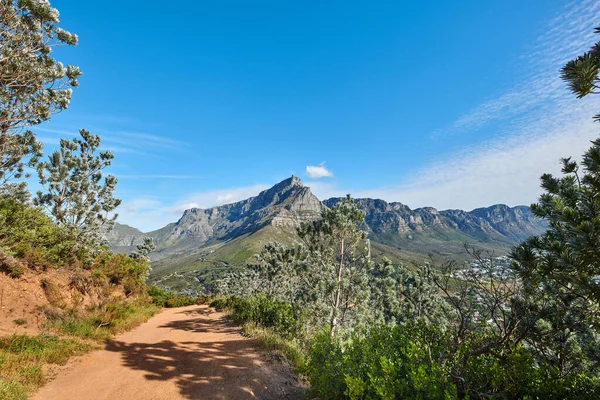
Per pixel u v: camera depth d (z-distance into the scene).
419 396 4.17
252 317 13.74
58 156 16.86
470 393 4.29
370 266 13.68
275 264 19.28
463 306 5.01
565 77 3.40
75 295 12.28
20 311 9.39
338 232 13.55
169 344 10.45
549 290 4.57
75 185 16.47
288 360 9.23
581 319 4.38
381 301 25.16
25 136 11.41
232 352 9.66
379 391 4.20
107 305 13.33
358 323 13.55
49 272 11.89
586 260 3.33
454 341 5.11
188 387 6.98
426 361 5.11
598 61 3.22
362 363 5.52
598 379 4.06
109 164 18.59
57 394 5.99
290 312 12.88
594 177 3.76
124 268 18.27
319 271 14.19
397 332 6.14
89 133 18.11
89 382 6.76
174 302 24.36
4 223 11.02
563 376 4.36
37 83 9.23
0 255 9.91
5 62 8.48
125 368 7.82
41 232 12.34
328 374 5.66
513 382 3.91
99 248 18.36
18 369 6.25
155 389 6.75
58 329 9.41
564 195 4.13
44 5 8.50
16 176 12.65
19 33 8.57
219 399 6.51
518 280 4.66
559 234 4.03
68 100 9.96
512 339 4.84
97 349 8.97
